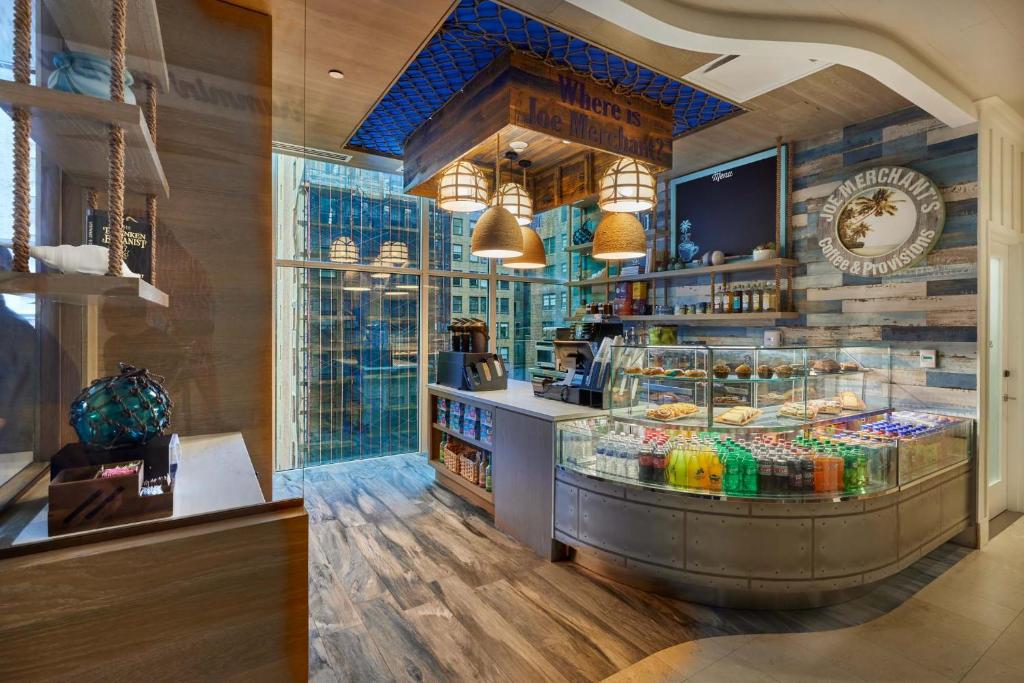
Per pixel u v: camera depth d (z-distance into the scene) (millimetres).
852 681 2086
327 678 2100
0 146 882
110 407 1041
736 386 2793
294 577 1094
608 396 3295
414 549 3297
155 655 960
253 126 1588
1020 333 3891
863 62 2725
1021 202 3838
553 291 6637
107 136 1036
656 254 5320
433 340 5789
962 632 2428
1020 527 3703
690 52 2838
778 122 3852
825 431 3125
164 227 1479
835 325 3994
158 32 1234
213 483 1223
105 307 1362
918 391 3562
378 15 2283
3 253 897
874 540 2682
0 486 964
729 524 2607
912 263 3533
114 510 960
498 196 3336
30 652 864
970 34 2664
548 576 2961
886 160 3719
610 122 3219
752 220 4559
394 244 5480
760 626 2479
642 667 2170
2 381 983
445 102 3494
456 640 2352
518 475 3436
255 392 1689
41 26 919
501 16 2549
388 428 5562
